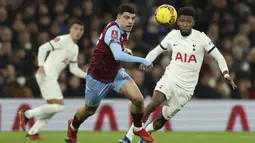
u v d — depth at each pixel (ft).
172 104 93.15
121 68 81.87
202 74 156.97
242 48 174.91
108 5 180.55
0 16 162.20
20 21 161.27
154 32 170.91
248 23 187.62
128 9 79.15
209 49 92.53
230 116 142.20
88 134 124.67
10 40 154.92
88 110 84.94
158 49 94.48
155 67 150.71
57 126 135.44
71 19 167.94
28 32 159.02
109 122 136.98
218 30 183.62
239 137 121.60
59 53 111.04
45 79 110.52
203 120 141.08
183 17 92.12
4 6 165.07
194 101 140.67
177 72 92.89
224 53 171.32
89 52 157.48
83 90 146.61
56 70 111.34
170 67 93.81
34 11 165.89
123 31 79.92
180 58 92.89
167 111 93.45
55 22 163.84
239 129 142.20
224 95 153.38
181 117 139.95
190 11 92.12
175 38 93.71
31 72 150.10
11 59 149.79
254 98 158.92
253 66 165.37
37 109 110.22
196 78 93.71
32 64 151.12
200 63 93.56
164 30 172.14
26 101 133.18
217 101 141.90
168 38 94.22
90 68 82.43
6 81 143.33
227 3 191.31
